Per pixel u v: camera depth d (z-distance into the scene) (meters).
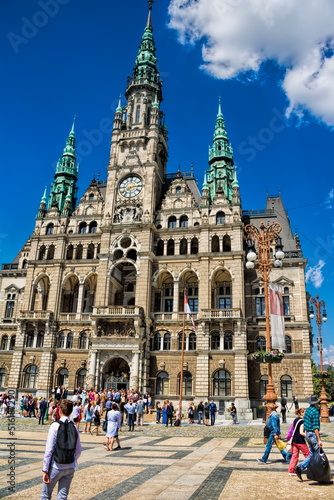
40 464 17.31
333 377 114.62
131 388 58.91
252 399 59.75
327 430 34.00
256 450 22.22
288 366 59.91
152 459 19.23
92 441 27.39
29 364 66.44
